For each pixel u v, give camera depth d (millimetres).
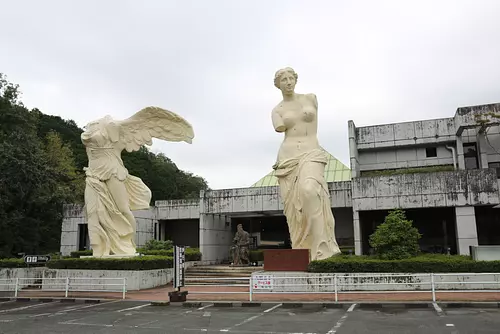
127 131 20891
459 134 27641
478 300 12516
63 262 19125
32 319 11180
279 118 19469
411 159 30062
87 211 20109
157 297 15234
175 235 34500
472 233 21469
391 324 9531
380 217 28578
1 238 25375
